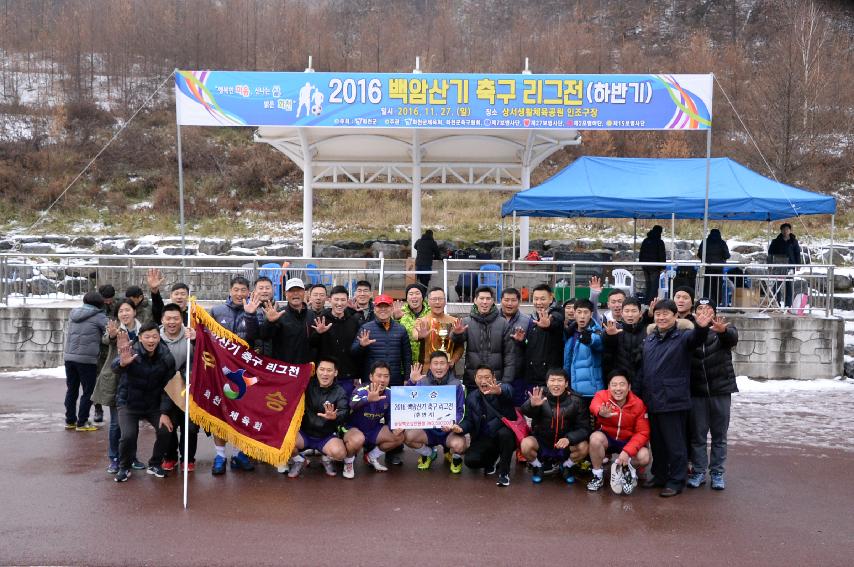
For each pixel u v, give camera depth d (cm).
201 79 1427
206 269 1388
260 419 765
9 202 2870
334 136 1802
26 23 4550
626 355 772
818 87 3250
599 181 1539
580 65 4047
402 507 690
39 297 1503
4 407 1088
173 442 783
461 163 1931
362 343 809
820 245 2311
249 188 3028
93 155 3206
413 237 1859
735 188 1474
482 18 5184
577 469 809
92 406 1097
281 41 4288
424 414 778
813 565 573
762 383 1284
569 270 1731
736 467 827
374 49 4253
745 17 4822
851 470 816
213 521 649
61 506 683
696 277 1412
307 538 614
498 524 650
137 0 4391
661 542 613
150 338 734
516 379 834
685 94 1370
